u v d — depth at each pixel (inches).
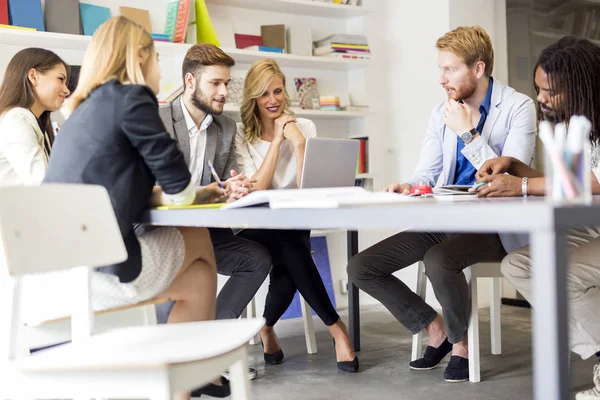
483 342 131.9
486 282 177.2
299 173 118.3
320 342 137.8
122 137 66.6
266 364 119.7
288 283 116.9
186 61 113.0
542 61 84.1
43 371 48.2
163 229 73.3
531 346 127.0
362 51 178.1
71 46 143.9
